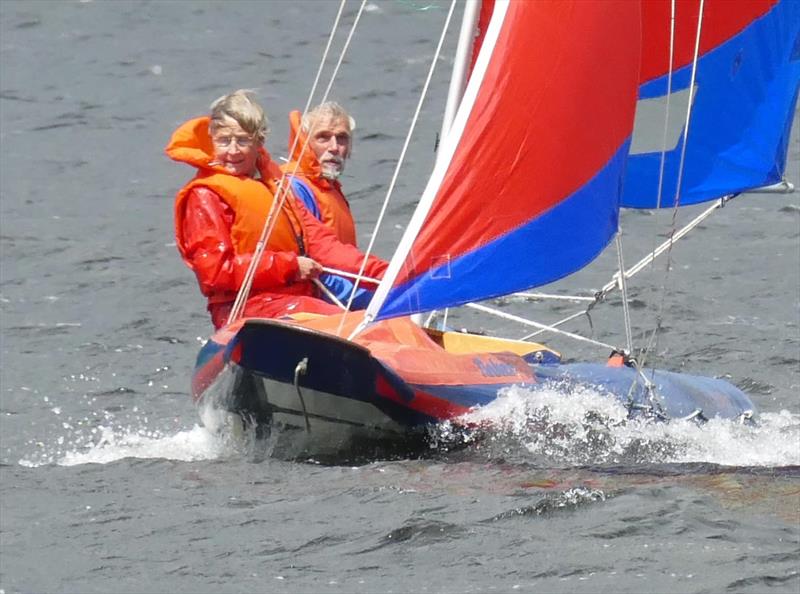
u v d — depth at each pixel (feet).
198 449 93.56
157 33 265.95
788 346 123.34
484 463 86.02
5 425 102.68
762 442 92.53
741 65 106.52
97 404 108.37
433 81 232.12
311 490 82.23
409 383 86.79
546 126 87.10
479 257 86.94
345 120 103.86
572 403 91.09
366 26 266.77
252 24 271.08
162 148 200.34
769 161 107.55
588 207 88.94
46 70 243.60
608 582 68.28
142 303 137.59
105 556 74.08
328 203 103.30
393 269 86.84
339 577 70.08
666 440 90.02
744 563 70.03
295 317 93.40
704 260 149.69
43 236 160.86
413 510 77.82
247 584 69.72
